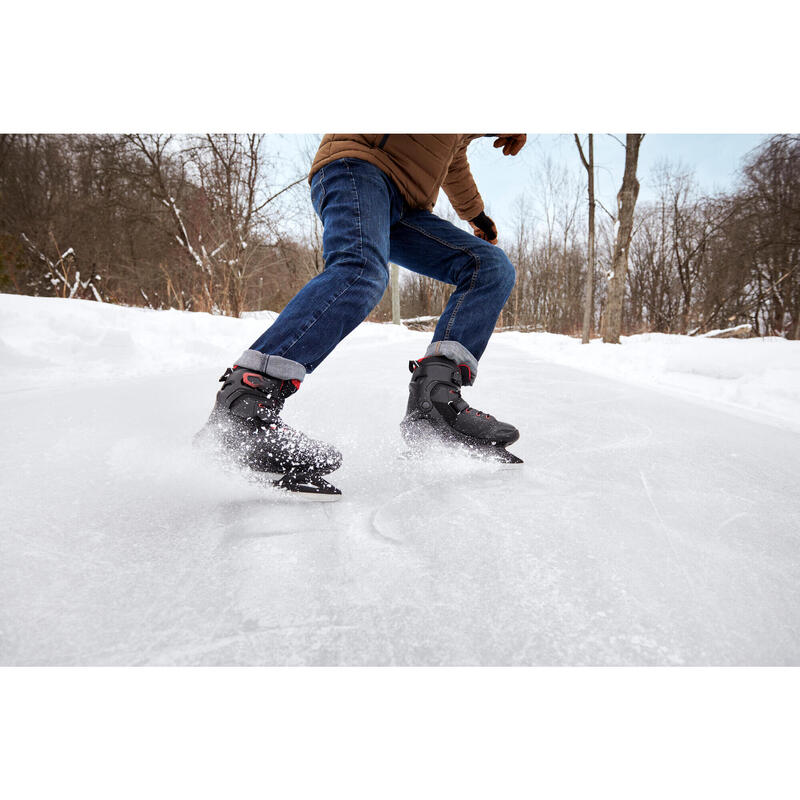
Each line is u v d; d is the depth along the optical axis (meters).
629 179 7.96
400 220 1.17
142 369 2.70
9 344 2.50
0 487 0.90
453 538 0.76
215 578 0.63
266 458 0.84
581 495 0.97
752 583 0.66
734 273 17.19
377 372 2.64
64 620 0.54
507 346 6.21
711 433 1.56
